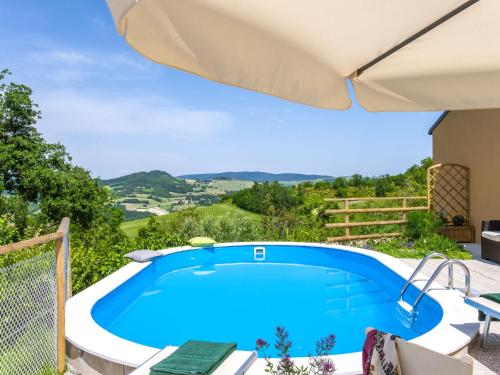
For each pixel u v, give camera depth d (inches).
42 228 394.0
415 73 111.9
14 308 141.7
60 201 1310.3
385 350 92.8
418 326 226.8
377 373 93.3
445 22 92.0
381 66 108.7
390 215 539.2
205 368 102.5
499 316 165.9
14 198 876.0
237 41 86.6
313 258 418.3
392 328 228.7
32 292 151.2
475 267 340.8
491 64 108.6
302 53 97.5
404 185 761.6
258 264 419.8
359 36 94.3
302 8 82.6
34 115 1430.9
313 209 550.0
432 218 477.4
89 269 299.4
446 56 105.3
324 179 872.3
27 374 145.9
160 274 364.8
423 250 410.0
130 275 283.9
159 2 73.5
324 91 107.1
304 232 494.9
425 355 85.9
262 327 235.5
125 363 149.1
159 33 75.5
